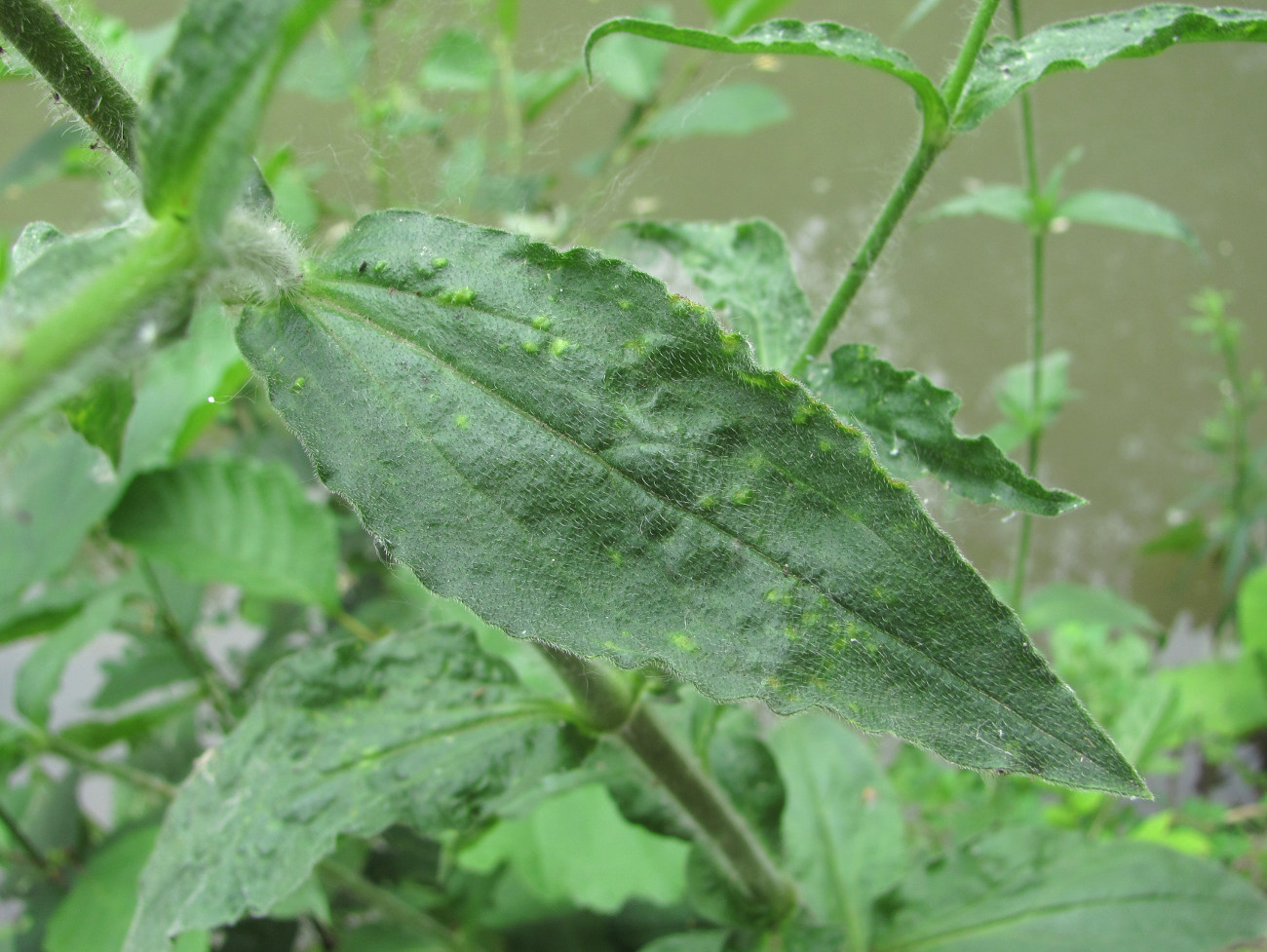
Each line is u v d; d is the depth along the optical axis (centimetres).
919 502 14
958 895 25
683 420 14
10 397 12
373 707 21
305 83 38
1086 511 59
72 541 29
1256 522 52
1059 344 62
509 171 41
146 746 36
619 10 48
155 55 35
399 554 15
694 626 14
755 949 23
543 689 24
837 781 29
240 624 47
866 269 19
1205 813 43
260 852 20
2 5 15
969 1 19
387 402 15
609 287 15
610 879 30
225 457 31
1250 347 61
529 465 15
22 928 31
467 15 44
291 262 15
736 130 44
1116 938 24
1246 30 17
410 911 31
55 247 13
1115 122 64
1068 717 13
